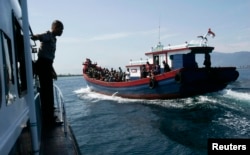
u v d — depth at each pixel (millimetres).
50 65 5547
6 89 2238
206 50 21266
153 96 23672
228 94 25062
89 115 21016
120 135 14406
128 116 19453
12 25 2984
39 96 6359
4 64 2271
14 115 2480
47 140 4875
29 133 3311
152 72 23016
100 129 16109
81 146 12727
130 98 26578
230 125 14859
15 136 2312
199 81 20656
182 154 10977
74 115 21578
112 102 26453
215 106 20031
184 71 20109
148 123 16906
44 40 5289
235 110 18547
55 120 6086
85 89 49500
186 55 20875
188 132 14172
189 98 22406
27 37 3160
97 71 35719
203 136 13211
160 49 23938
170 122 16625
